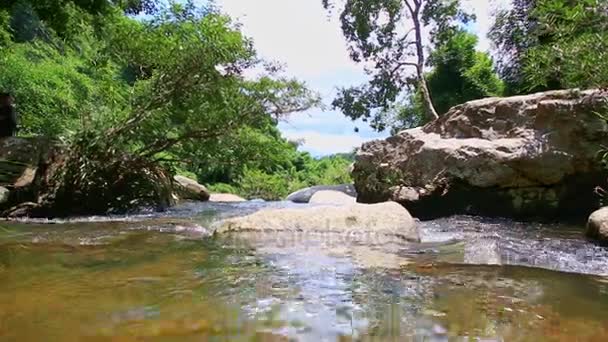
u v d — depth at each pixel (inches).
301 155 1125.7
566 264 115.4
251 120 327.0
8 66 456.4
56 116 423.8
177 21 306.2
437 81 612.1
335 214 167.6
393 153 270.1
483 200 216.2
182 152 331.3
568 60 139.9
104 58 327.3
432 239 154.8
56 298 83.4
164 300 82.5
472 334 65.6
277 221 165.8
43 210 244.4
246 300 82.4
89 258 122.4
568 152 192.7
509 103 222.2
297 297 84.7
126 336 64.1
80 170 256.8
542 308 78.4
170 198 323.9
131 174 284.0
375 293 87.7
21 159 267.6
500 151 208.5
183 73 298.7
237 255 126.3
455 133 245.0
